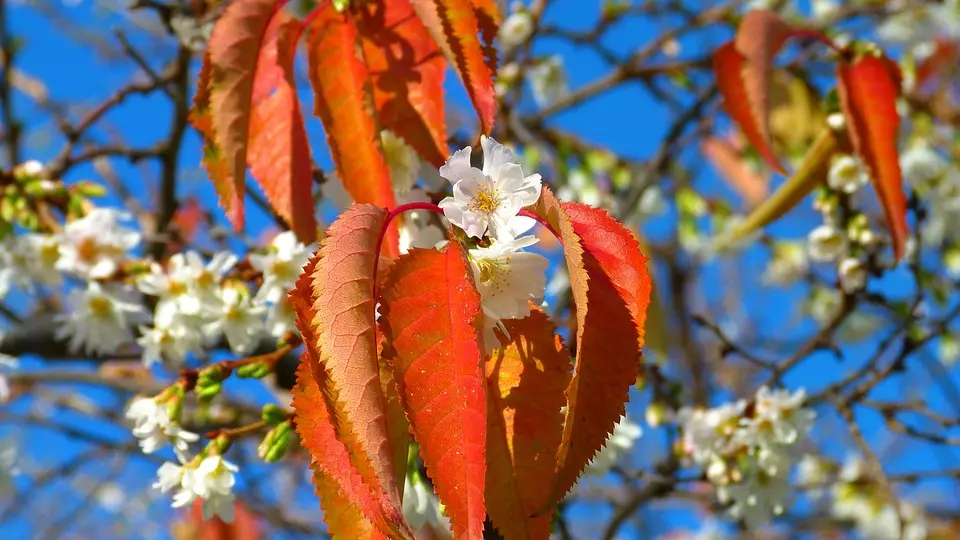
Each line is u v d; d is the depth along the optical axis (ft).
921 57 5.57
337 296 2.00
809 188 2.84
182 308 2.81
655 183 4.80
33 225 2.95
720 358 3.37
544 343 2.12
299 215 2.38
